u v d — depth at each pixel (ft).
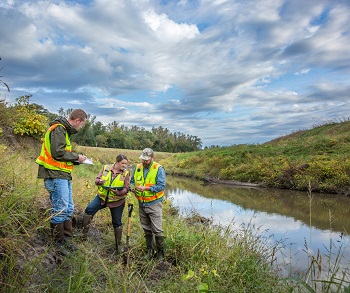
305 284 11.94
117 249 17.08
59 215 13.82
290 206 42.73
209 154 111.65
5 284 9.48
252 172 74.59
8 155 20.01
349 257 20.67
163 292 13.04
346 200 48.19
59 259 13.16
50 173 13.76
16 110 35.99
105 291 11.79
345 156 64.44
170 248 18.92
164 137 351.87
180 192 58.65
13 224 12.45
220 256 17.11
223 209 39.55
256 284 14.74
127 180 17.38
